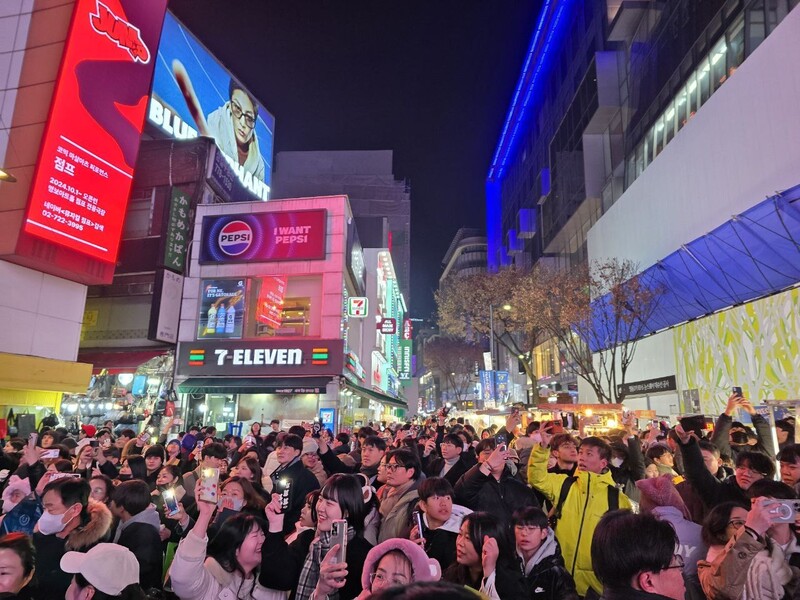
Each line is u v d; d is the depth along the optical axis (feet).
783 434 21.35
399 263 244.63
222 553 12.17
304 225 96.27
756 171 54.44
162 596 14.24
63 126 64.13
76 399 83.30
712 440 20.63
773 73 51.55
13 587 10.03
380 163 251.80
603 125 129.18
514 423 23.67
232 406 94.99
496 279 110.52
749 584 8.57
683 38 87.25
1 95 64.13
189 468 30.73
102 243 70.03
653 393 83.46
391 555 8.80
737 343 59.36
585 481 15.44
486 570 10.04
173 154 102.73
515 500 15.78
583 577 14.23
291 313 95.76
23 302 65.46
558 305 88.02
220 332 94.12
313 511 14.06
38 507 16.26
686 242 69.62
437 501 13.17
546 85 183.73
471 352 237.25
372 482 22.50
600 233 104.63
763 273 57.31
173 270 95.91
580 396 119.44
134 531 14.53
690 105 83.97
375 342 141.69
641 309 79.00
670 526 7.61
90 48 66.64
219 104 153.17
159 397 86.99
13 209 61.93
